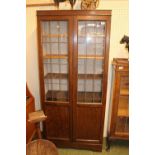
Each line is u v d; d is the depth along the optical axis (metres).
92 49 2.15
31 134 2.24
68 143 2.37
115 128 2.27
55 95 2.34
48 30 2.13
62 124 2.32
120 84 2.10
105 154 2.30
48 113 2.29
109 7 2.21
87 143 2.34
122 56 2.35
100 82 2.29
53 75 2.29
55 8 2.30
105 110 2.28
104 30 2.00
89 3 2.02
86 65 2.26
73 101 2.20
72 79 2.12
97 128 2.28
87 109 2.21
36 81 2.58
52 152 1.71
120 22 2.25
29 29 2.40
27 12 2.35
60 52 2.21
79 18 1.92
